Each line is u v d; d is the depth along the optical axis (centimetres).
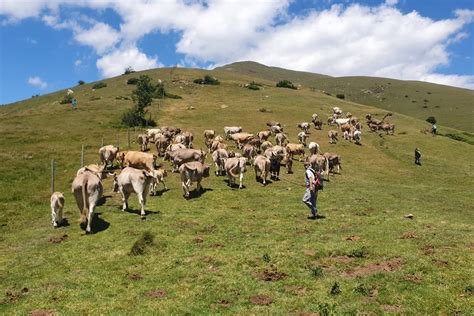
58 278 1304
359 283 1194
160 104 7606
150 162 2803
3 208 2267
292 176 3291
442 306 1042
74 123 5622
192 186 2738
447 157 5066
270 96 9331
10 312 1077
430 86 17238
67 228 1872
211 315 1028
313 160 3281
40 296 1164
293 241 1631
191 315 1034
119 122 5872
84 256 1502
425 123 7581
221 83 10881
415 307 1045
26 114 6247
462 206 2559
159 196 2453
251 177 3127
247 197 2519
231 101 8469
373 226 1861
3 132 4750
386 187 3244
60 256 1512
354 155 4709
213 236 1714
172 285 1223
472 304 1045
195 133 5338
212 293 1160
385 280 1208
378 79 18875
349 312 1021
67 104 7625
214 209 2195
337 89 17650
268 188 2783
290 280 1239
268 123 5994
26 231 1878
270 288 1190
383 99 15800
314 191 2017
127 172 2028
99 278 1290
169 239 1666
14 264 1456
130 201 2311
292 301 1098
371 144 5416
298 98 9188
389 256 1412
